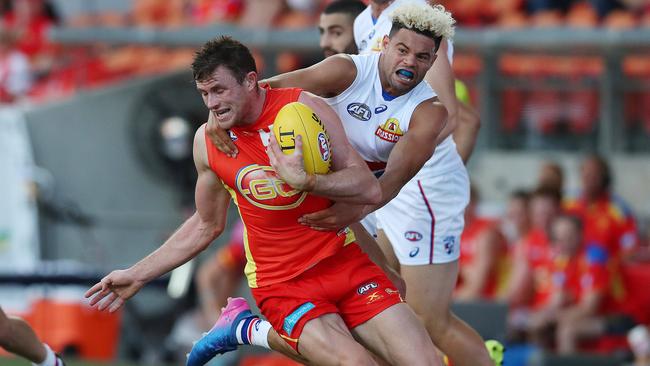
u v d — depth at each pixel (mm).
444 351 24000
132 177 42094
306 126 18703
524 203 36562
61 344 39344
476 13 47125
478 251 35656
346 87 20141
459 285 36406
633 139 41094
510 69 41812
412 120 20031
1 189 41562
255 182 19375
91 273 39562
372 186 19047
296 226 19781
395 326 19828
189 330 39656
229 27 42406
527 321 35406
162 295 40281
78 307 39562
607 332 35000
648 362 33469
